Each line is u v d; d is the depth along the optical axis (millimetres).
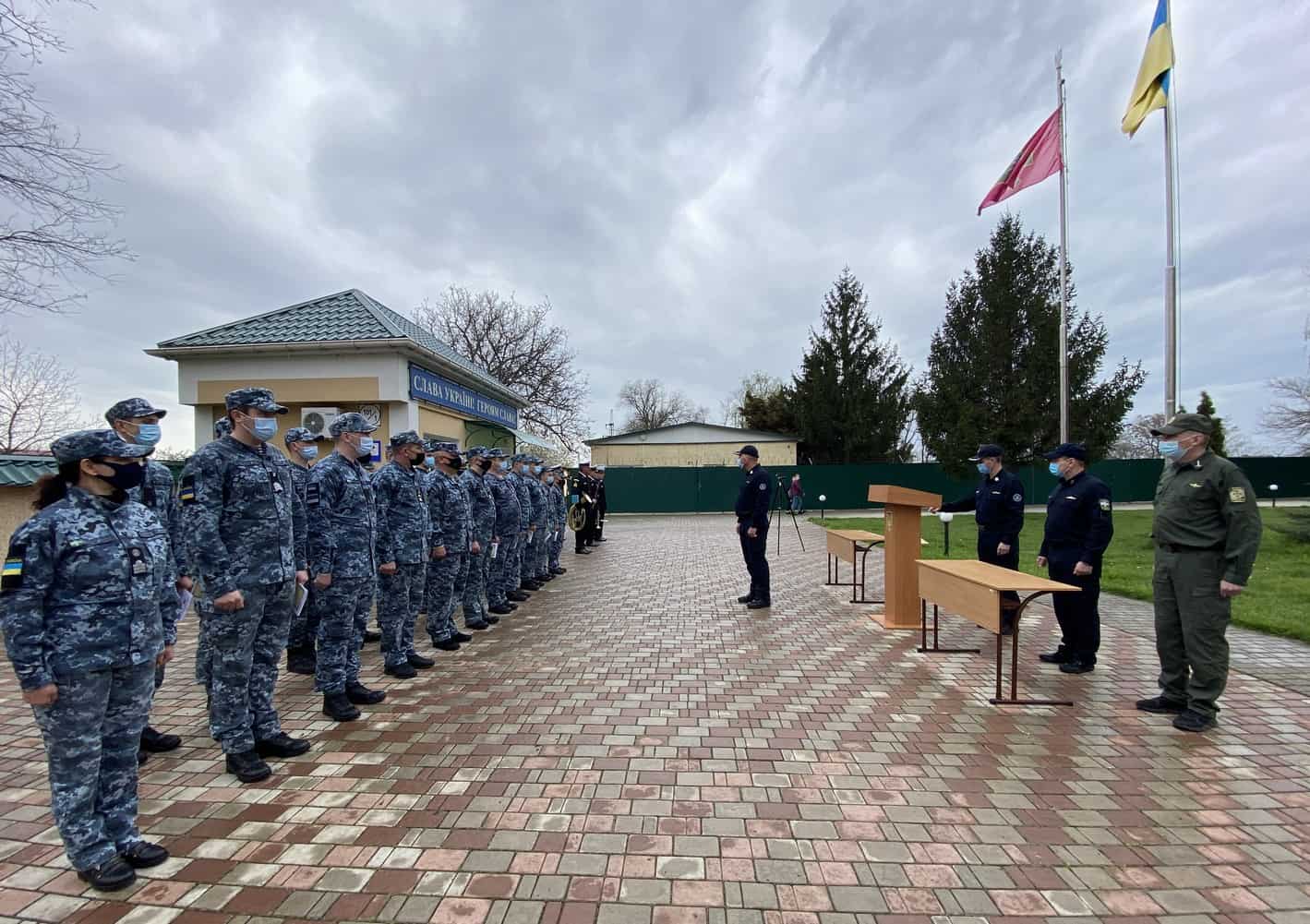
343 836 2883
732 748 3809
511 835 2879
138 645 2723
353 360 9398
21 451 8383
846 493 29312
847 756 3703
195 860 2719
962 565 5598
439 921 2326
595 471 15820
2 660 5793
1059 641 6371
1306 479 29719
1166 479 4438
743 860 2693
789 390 34438
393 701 4645
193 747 3900
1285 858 2744
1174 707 4395
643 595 8844
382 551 5109
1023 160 13766
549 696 4719
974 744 3875
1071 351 20188
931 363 23344
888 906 2416
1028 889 2518
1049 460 5660
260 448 3760
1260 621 6570
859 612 7684
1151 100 9938
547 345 29844
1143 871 2637
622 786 3332
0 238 7793
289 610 3867
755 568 7938
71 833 2529
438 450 6262
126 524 2766
